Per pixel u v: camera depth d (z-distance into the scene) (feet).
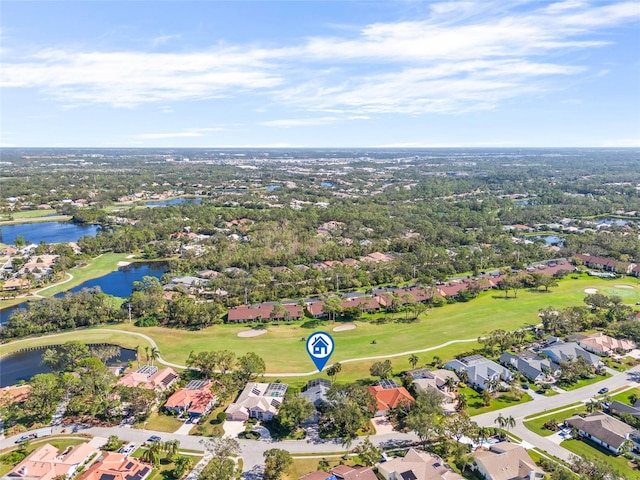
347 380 405.18
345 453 308.40
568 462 297.74
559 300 617.62
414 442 321.32
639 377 414.00
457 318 554.46
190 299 570.87
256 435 327.06
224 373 413.80
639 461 298.15
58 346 482.28
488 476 278.87
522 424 340.80
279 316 545.03
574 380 407.44
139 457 300.81
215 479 262.88
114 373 403.75
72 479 284.82
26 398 367.25
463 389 393.09
